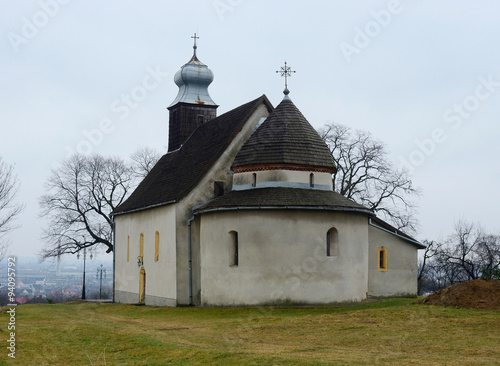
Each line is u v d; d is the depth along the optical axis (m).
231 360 19.53
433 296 30.34
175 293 39.59
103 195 70.12
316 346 21.91
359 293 37.12
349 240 36.78
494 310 27.22
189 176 42.47
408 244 43.91
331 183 38.88
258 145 38.47
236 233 36.56
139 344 23.47
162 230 42.38
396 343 21.91
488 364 17.69
